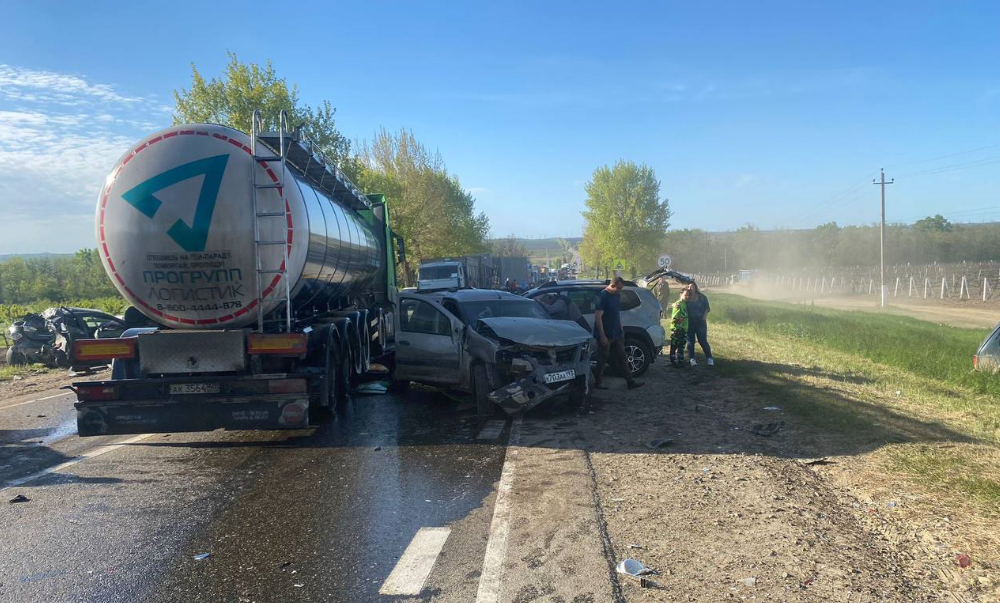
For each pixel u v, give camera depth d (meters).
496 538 4.72
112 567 4.40
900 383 10.17
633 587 3.94
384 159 47.50
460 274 32.91
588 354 9.05
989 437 6.82
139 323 7.95
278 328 7.97
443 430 8.21
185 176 7.15
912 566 4.06
